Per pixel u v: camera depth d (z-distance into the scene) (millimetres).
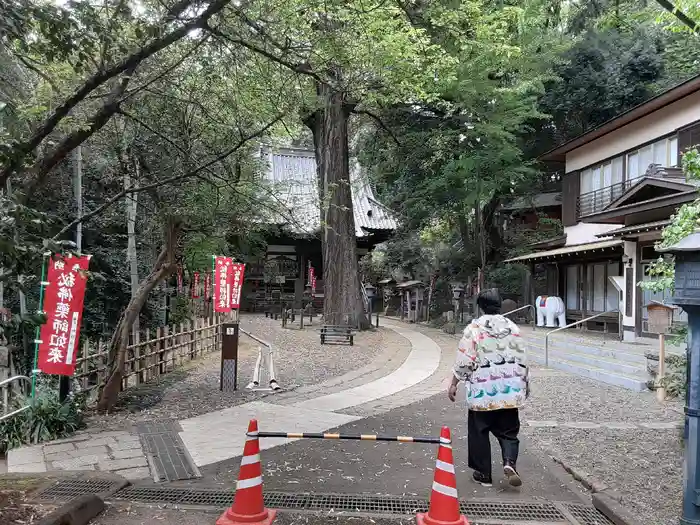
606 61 19891
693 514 3307
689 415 3344
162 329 10289
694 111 13070
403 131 20906
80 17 3639
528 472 4820
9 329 3027
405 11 9414
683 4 6910
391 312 30484
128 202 9883
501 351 4359
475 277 23031
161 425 6340
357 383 9625
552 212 26234
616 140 16250
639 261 13453
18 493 4016
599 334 15266
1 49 4016
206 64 6465
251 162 8367
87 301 13539
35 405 5918
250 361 11805
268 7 6133
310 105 8664
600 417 6977
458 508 3564
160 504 3947
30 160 3807
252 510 3574
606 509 3881
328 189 12430
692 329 3346
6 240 2656
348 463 4977
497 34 13445
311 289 25047
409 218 25016
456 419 6922
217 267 12523
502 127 17859
